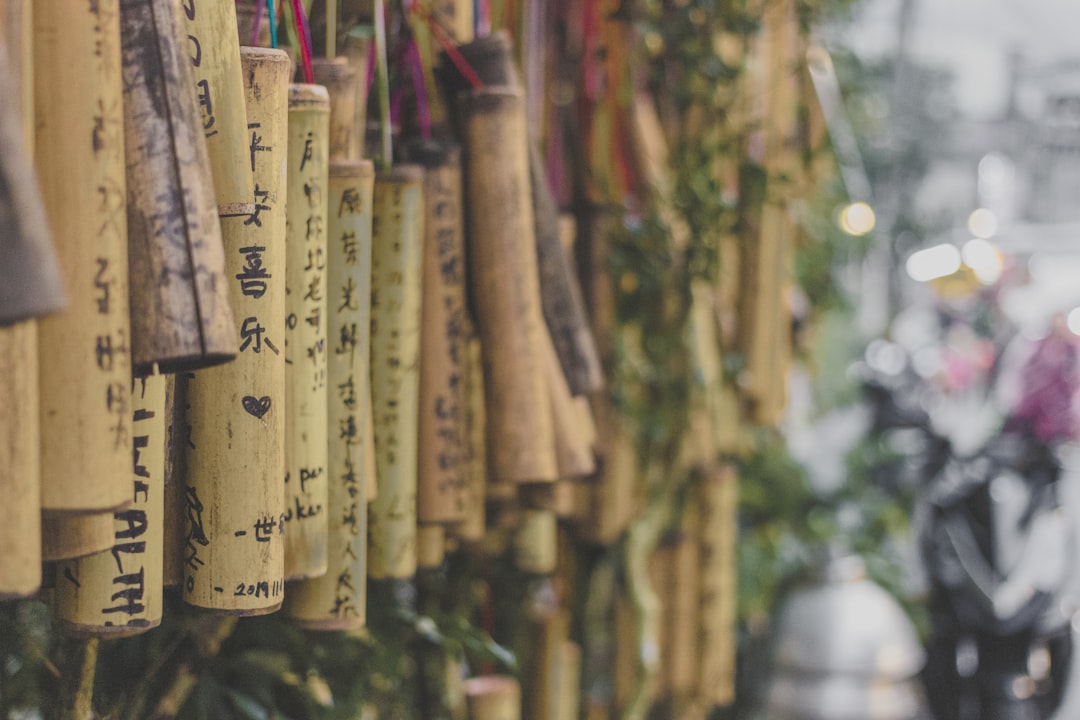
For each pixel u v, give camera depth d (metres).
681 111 1.76
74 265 0.60
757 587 2.63
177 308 0.62
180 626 1.08
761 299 1.93
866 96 2.84
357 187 0.91
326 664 1.32
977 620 2.81
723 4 1.76
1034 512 2.86
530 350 1.07
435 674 1.47
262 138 0.75
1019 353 3.21
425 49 1.13
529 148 1.14
